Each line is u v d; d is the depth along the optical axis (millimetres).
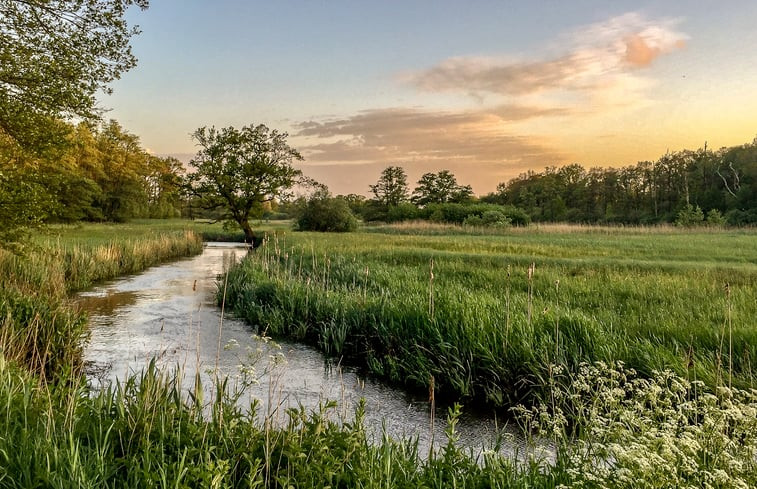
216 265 24812
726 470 3289
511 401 7055
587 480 3326
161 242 28172
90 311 13125
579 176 124312
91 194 48000
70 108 12148
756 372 6324
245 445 3836
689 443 3127
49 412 3607
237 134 39062
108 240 25172
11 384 4445
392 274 14938
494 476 3646
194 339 10398
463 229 54125
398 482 3531
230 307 14031
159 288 17156
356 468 3518
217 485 2936
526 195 113938
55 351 7770
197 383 4625
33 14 11750
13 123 11469
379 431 5965
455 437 4234
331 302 11523
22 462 3098
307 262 18938
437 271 15680
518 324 8016
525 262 17531
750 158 84688
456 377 7543
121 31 12508
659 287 11906
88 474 3105
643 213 96438
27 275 13836
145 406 4152
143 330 11094
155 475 2969
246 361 8695
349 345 9852
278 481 3422
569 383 6637
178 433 3797
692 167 95500
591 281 12969
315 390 7492
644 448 3092
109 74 12680
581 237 37031
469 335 8039
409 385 7984
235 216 41531
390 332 9211
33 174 11516
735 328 7559
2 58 11188
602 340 7418
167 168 73750
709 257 19578
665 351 6871
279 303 12547
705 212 82188
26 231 11234
